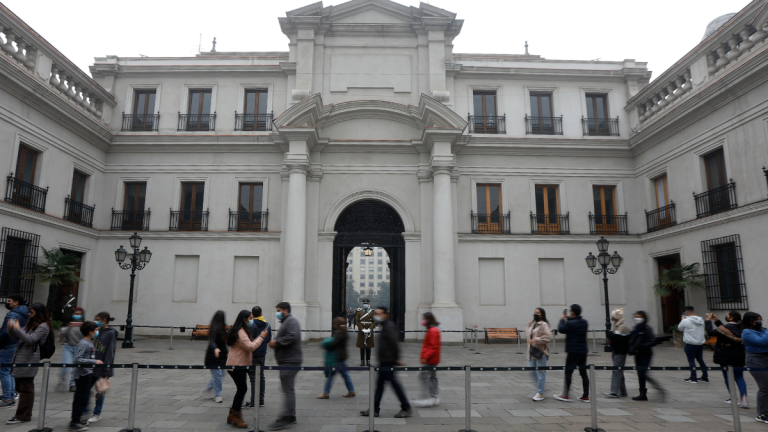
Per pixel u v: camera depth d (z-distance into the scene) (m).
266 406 7.50
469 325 18.33
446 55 20.03
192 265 18.66
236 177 19.19
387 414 7.00
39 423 6.05
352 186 19.11
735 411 6.09
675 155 16.95
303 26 19.70
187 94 19.89
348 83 19.72
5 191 13.80
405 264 18.58
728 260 14.49
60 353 12.74
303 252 17.66
